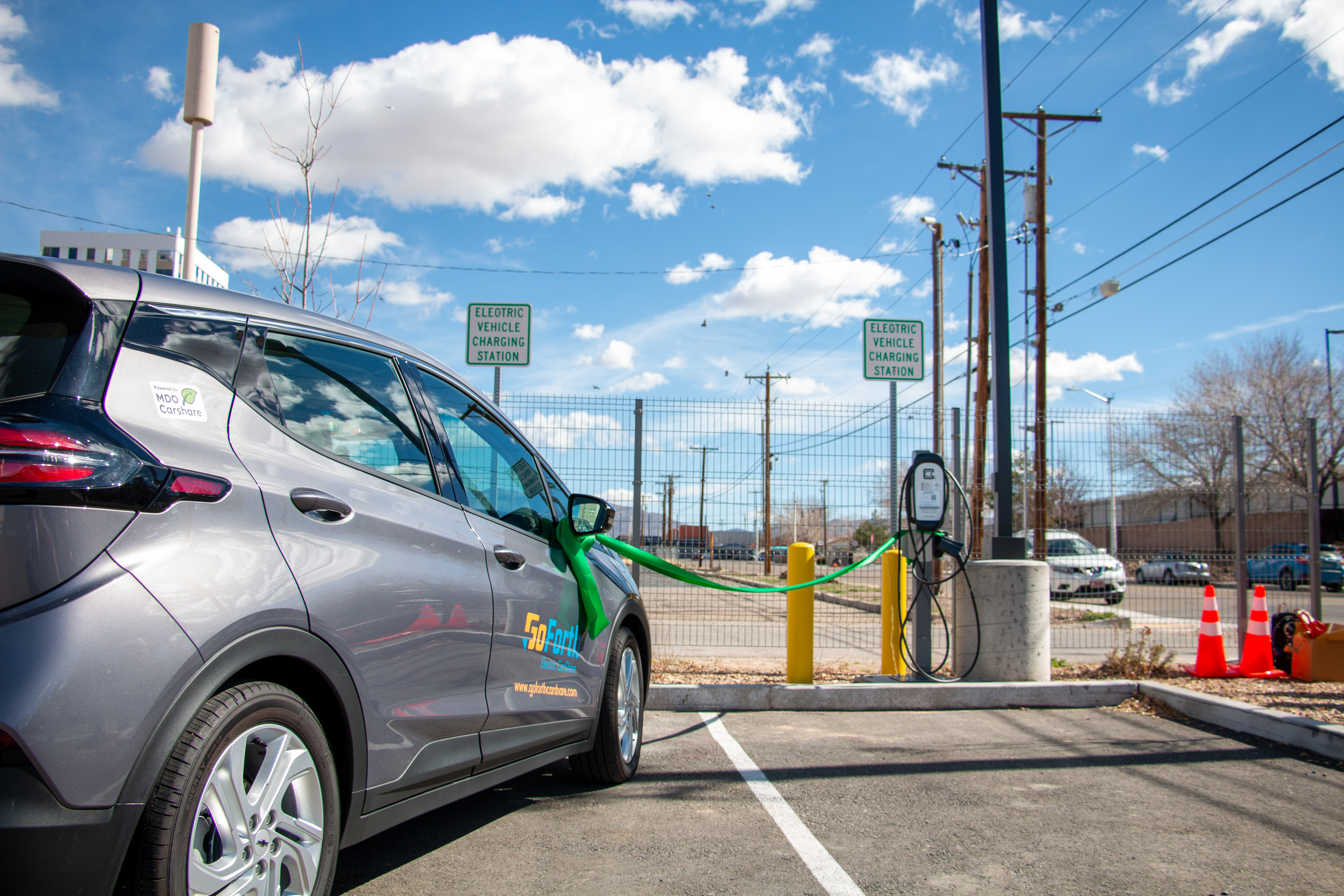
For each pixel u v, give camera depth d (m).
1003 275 7.95
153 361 2.27
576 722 4.21
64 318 2.18
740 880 3.44
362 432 2.98
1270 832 4.08
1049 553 12.16
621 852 3.73
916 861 3.67
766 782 4.86
